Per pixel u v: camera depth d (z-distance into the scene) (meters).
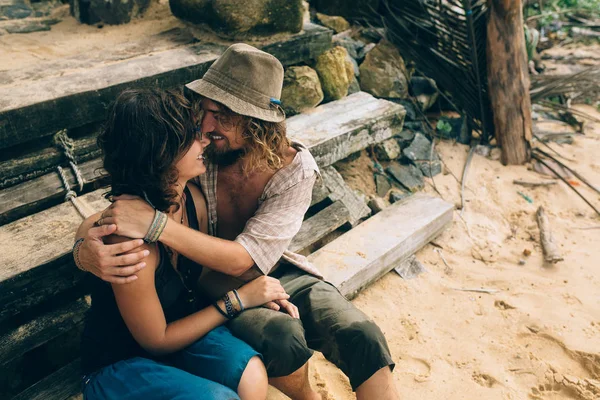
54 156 3.04
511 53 4.54
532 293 3.38
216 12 3.70
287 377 2.09
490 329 3.10
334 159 3.69
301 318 2.21
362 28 5.18
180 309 2.06
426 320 3.14
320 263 3.20
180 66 3.38
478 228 3.98
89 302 2.60
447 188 4.38
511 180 4.54
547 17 7.04
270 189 2.17
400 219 3.65
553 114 5.62
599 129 5.42
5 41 3.94
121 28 4.24
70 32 4.18
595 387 2.72
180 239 1.89
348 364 2.08
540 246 3.83
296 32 3.93
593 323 3.14
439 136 4.96
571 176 4.63
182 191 1.98
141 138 1.73
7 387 2.54
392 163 4.48
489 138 5.05
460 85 4.90
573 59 6.46
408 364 2.84
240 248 2.06
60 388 2.28
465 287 3.42
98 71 3.29
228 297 2.06
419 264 3.56
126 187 1.85
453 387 2.72
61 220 2.64
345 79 4.23
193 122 1.83
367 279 3.26
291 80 3.91
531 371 2.82
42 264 2.36
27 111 2.87
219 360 1.90
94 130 3.23
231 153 2.08
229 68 1.97
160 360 2.03
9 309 2.36
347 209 3.59
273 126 2.05
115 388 1.85
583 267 3.64
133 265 1.76
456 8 4.93
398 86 4.91
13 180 2.94
